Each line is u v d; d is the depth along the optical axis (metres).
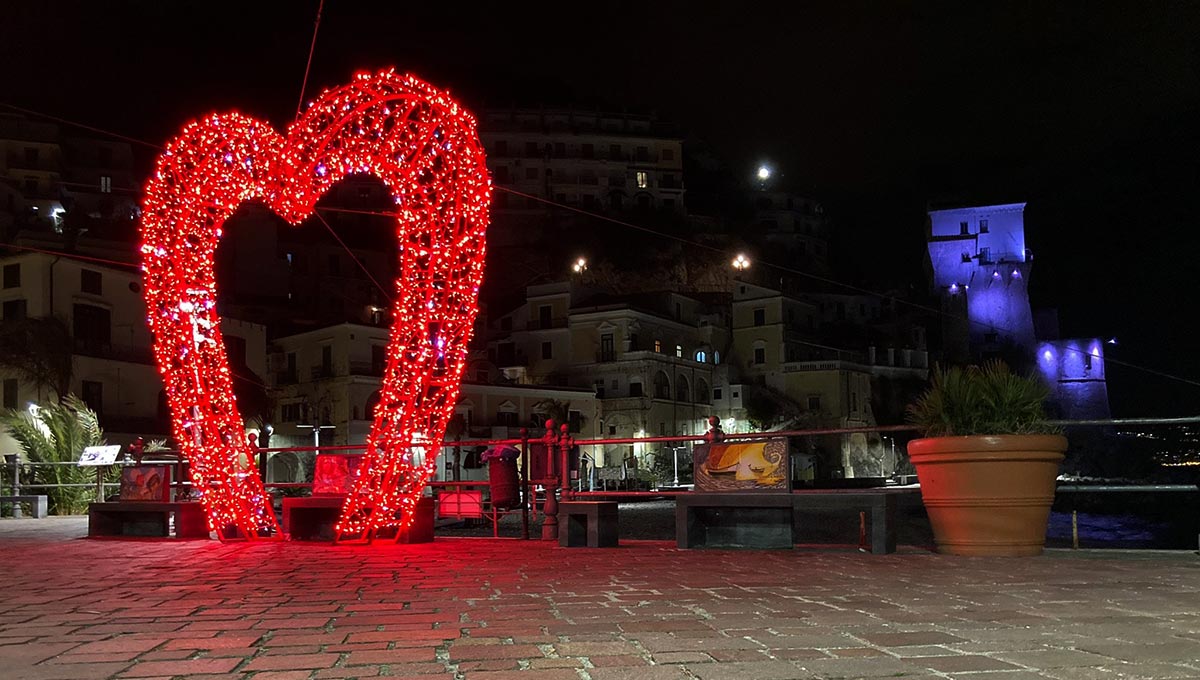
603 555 8.23
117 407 37.25
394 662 3.68
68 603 5.51
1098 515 42.84
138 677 3.49
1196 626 4.18
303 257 69.19
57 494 19.03
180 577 6.85
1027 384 7.57
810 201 105.56
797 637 4.05
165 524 11.19
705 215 97.44
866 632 4.15
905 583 5.84
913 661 3.54
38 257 35.06
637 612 4.81
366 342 50.84
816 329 79.44
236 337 43.69
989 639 3.95
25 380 33.94
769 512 8.71
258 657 3.82
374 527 9.63
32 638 4.35
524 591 5.73
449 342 9.43
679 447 62.94
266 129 9.42
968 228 89.38
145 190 9.98
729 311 76.25
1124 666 3.40
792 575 6.39
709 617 4.61
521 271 83.38
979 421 7.48
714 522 8.93
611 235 89.25
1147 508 43.50
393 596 5.60
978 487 7.35
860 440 70.69
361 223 82.12
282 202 9.45
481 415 54.75
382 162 9.14
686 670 3.45
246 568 7.44
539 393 58.59
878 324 91.00
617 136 95.56
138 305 39.38
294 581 6.48
